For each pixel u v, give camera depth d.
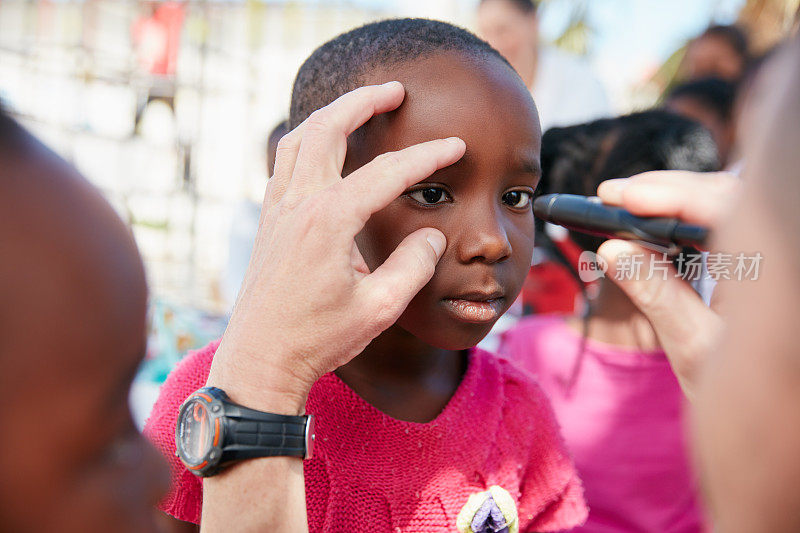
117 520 0.46
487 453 1.01
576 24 5.92
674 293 0.84
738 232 0.46
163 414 0.92
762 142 0.46
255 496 0.71
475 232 0.81
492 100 0.82
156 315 2.27
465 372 1.06
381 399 0.98
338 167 0.77
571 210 0.84
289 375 0.72
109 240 0.44
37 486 0.42
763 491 0.44
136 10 6.50
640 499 1.64
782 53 0.48
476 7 3.57
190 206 6.55
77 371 0.42
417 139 0.81
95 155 6.07
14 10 6.38
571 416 1.72
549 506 1.15
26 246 0.40
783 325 0.42
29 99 5.89
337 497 0.90
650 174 0.77
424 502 0.94
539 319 1.96
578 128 1.77
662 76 5.91
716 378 0.47
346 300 0.71
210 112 6.77
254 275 0.75
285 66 6.81
